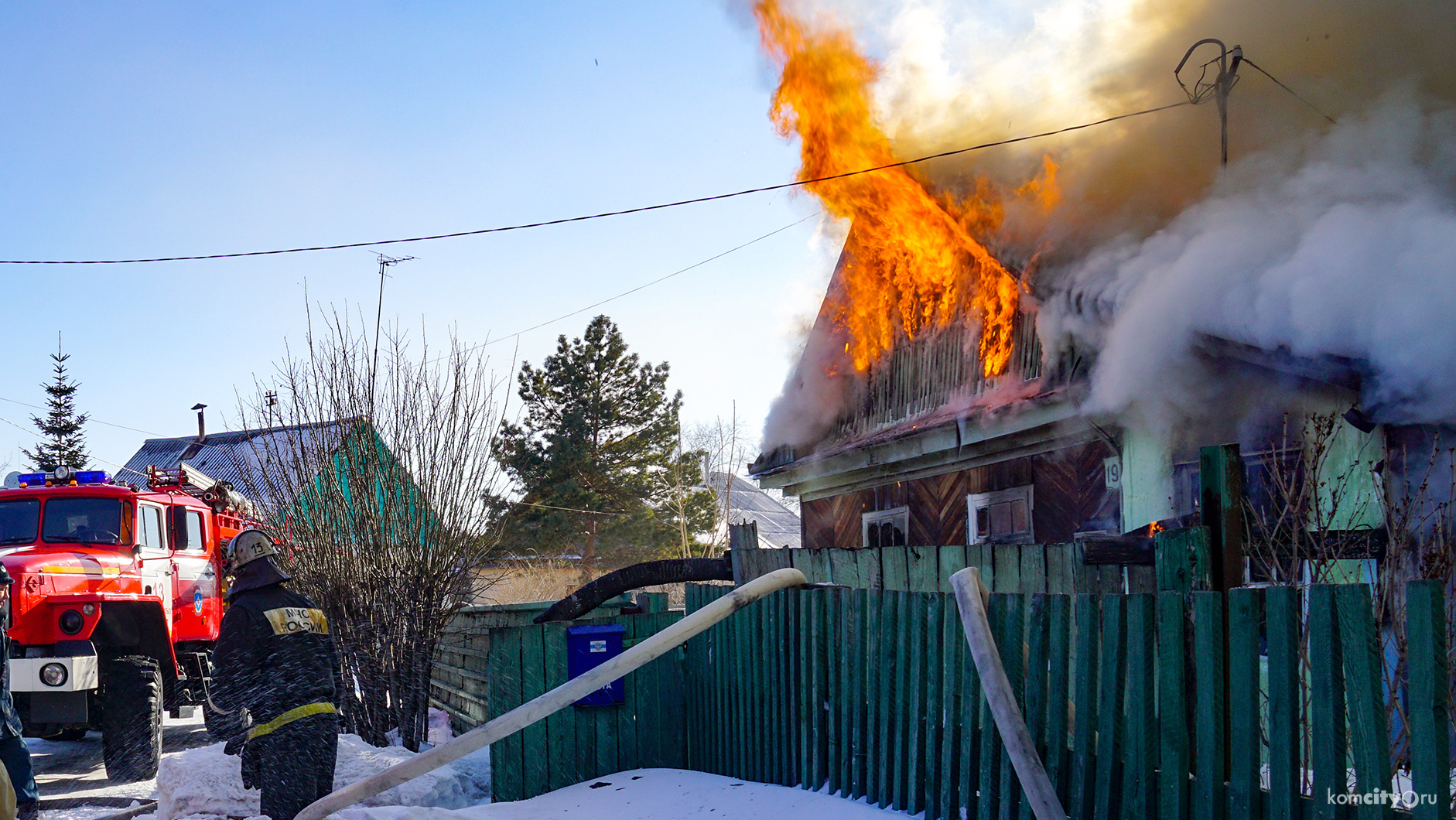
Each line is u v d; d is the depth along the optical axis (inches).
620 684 218.2
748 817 167.3
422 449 284.7
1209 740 109.1
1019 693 135.1
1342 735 97.1
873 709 162.7
